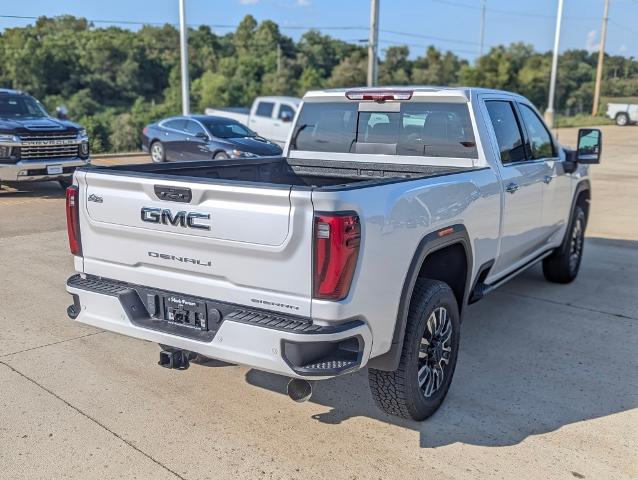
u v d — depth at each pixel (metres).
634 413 3.98
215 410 3.94
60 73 82.38
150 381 4.33
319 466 3.35
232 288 3.23
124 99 83.81
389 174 5.07
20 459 3.37
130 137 47.09
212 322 3.35
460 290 4.27
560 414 3.95
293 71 82.31
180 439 3.59
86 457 3.40
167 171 4.38
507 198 4.79
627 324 5.61
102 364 4.59
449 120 4.79
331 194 2.92
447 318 3.95
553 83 29.05
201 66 85.88
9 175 11.55
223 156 14.32
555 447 3.57
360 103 5.14
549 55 77.00
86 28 100.12
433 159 4.86
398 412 3.71
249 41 95.06
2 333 5.15
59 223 9.70
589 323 5.63
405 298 3.43
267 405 4.02
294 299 3.05
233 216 3.13
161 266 3.48
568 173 6.20
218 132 14.94
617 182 16.36
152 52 90.25
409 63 85.81
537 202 5.49
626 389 4.31
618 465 3.40
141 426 3.73
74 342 5.00
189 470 3.29
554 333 5.36
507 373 4.54
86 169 3.71
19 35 88.69
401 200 3.35
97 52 85.19
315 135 5.43
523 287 6.75
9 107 12.68
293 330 2.98
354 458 3.43
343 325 3.04
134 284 3.64
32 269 7.05
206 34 98.06
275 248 3.04
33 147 11.68
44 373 4.42
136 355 4.77
